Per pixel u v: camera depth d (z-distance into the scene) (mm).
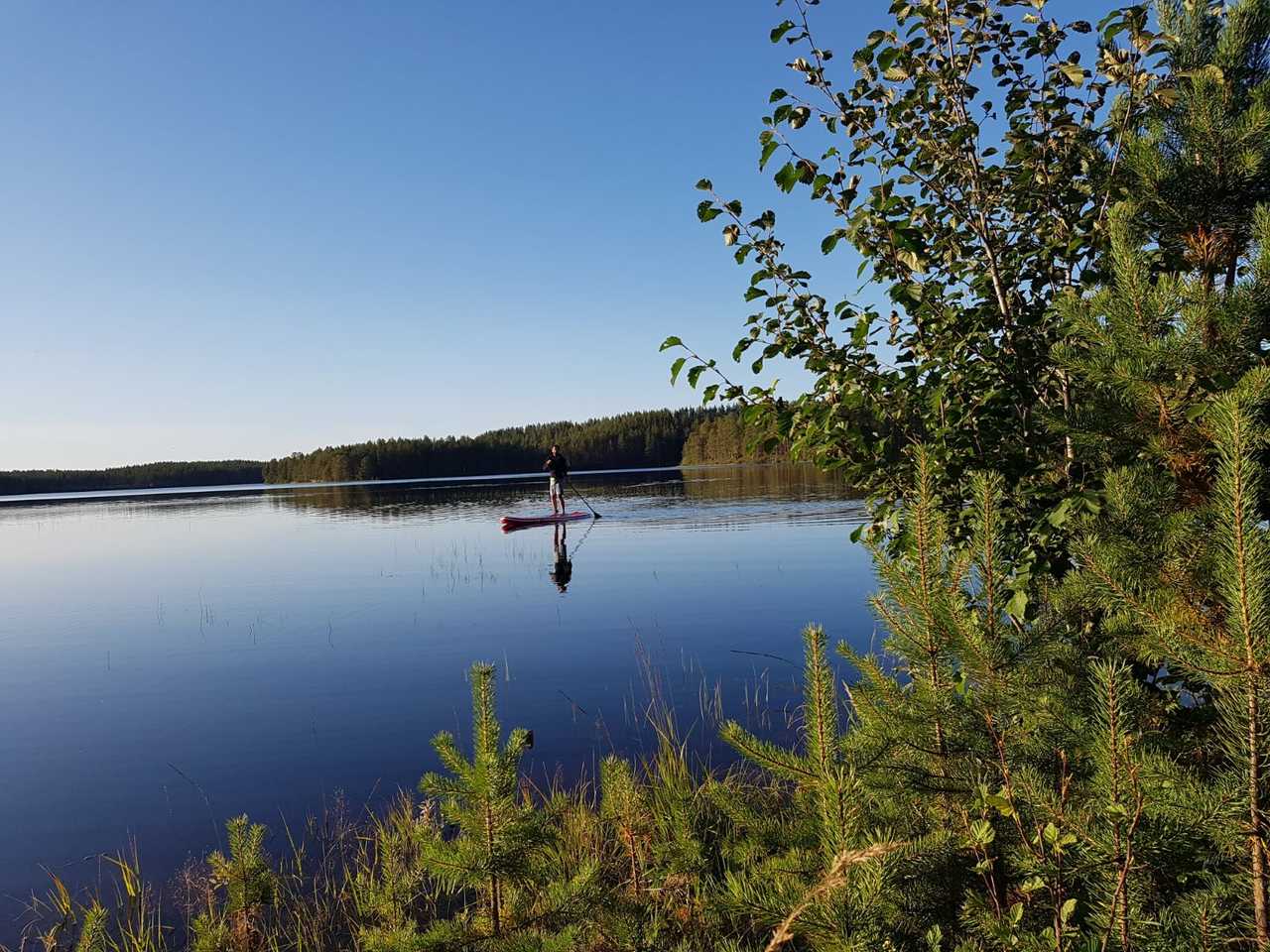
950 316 3896
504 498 49594
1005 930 2254
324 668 9938
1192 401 2689
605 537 23672
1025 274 4172
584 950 2961
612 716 7387
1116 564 2564
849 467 4219
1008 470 3637
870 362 4172
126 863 5027
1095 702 2545
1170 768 2223
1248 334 2561
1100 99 3967
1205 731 2727
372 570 19109
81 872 4914
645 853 3959
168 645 11820
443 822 5051
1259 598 1939
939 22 4031
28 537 34406
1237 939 2023
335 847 5059
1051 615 2818
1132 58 3584
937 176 4023
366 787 6047
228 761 6793
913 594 2568
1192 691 3025
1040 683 2592
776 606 12203
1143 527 2682
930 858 2562
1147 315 2695
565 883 3090
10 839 5387
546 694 8250
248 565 21203
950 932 2518
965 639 2457
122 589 17781
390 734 7305
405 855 4656
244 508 52719
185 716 8188
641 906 3109
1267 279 2596
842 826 2385
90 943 3322
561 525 28438
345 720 7789
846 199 4000
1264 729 1984
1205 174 3111
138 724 7973
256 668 10109
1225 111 3221
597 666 9297
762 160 4090
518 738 2936
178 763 6793
